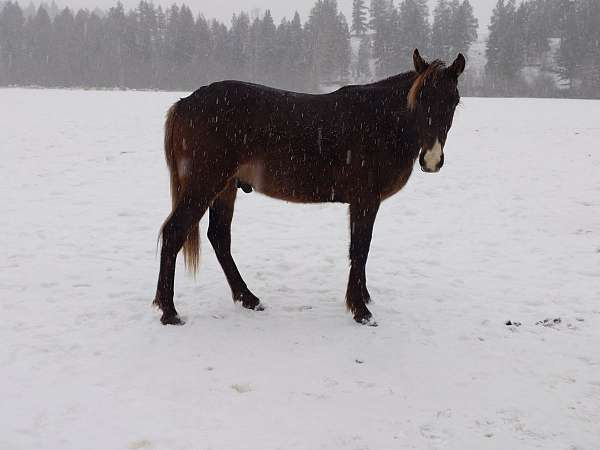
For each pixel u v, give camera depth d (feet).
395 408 11.51
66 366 12.82
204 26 249.96
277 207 30.01
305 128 15.07
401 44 229.66
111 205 29.43
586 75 213.46
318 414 11.16
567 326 15.79
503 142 52.16
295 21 244.22
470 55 265.95
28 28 258.78
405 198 32.48
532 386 12.55
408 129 15.43
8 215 26.61
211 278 19.25
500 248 23.24
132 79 240.94
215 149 14.93
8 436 10.16
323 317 16.20
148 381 12.29
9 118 62.59
